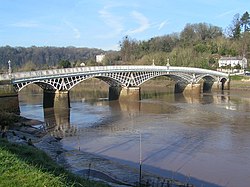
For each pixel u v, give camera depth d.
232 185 28.55
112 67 87.19
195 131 50.09
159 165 33.78
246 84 133.38
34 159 20.83
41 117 64.00
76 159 34.03
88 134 48.53
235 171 32.06
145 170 31.95
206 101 91.56
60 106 74.88
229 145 41.66
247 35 194.38
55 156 33.81
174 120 60.09
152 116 64.94
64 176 17.59
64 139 45.09
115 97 96.50
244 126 53.75
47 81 71.31
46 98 76.81
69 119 61.81
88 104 85.81
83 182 18.41
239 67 166.25
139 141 43.94
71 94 118.44
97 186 19.14
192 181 29.28
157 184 27.30
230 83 136.25
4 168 15.89
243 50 183.25
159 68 101.25
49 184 14.62
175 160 35.53
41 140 41.16
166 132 49.56
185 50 170.38
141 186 26.58
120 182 27.19
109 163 33.38
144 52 197.25
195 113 68.38
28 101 94.44
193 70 113.44
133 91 94.00
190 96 107.06
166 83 151.38
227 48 189.38
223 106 79.69
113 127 54.00
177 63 160.50
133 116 65.12
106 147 40.88
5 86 59.16
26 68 180.12
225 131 49.97
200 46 186.75
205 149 39.84
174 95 111.06
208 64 167.25
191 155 37.38
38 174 15.48
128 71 91.75
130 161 35.03
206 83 132.38
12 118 49.75
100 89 140.00
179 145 41.81
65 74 74.12
